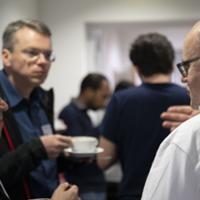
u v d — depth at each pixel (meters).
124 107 2.14
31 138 1.87
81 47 5.00
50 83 5.03
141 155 2.09
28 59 1.92
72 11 5.02
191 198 1.17
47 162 1.97
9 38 1.96
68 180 2.96
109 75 7.27
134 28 5.48
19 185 1.74
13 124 1.77
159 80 2.16
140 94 2.13
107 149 2.19
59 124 3.70
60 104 5.03
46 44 1.97
